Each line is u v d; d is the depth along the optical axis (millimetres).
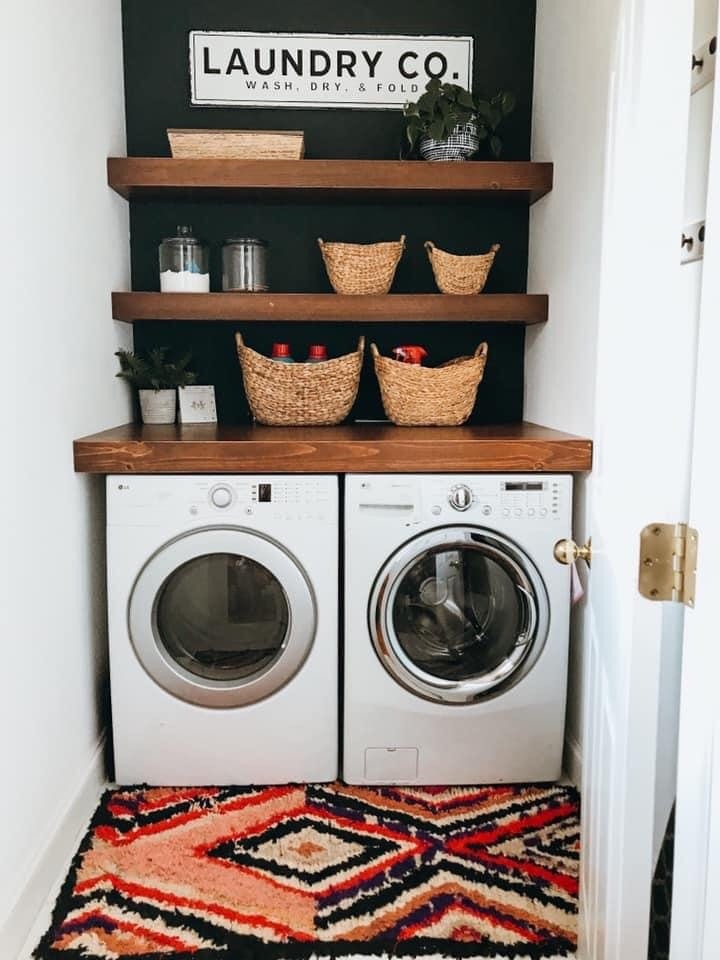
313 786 2289
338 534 2250
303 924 1712
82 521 2184
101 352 2434
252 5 2801
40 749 1788
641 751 1069
